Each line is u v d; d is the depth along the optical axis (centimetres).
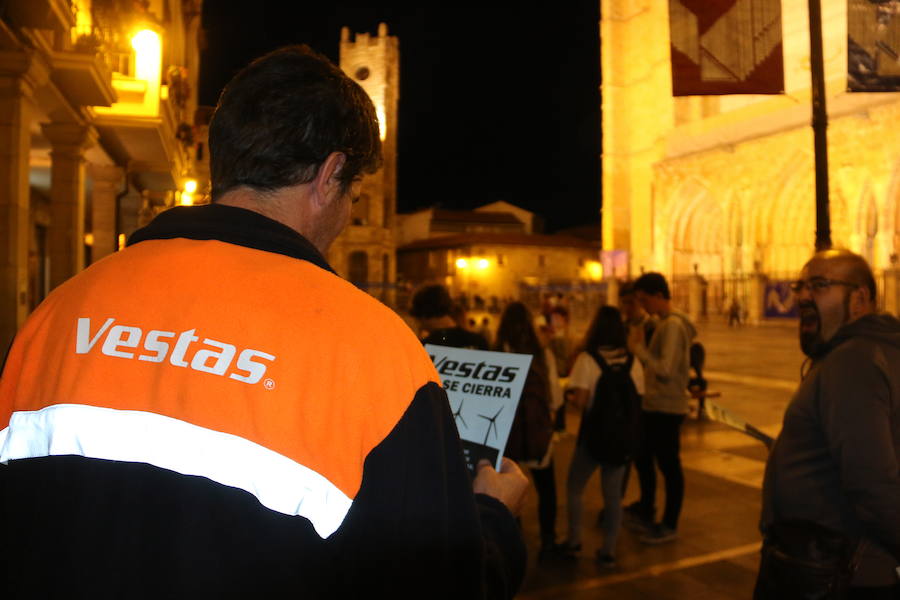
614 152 4512
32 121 862
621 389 492
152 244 117
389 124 6438
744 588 466
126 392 100
